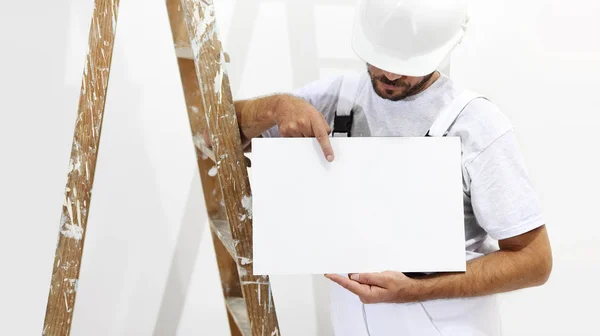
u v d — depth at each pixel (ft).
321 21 6.34
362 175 3.58
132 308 6.39
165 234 6.40
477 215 4.15
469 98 4.21
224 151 3.56
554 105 6.57
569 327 6.79
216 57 3.54
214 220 4.83
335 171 3.56
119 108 6.14
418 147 3.61
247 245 3.61
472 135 4.12
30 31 5.89
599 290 6.79
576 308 6.80
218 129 3.55
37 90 5.95
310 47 6.35
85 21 6.00
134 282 6.38
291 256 3.54
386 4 3.85
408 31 3.81
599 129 6.63
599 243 6.75
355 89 4.73
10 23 5.84
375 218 3.59
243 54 6.25
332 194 3.56
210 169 4.89
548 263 4.08
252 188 3.52
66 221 3.75
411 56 3.92
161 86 6.22
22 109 5.93
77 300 6.24
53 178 6.05
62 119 6.02
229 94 3.57
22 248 6.04
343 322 4.91
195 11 3.50
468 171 4.12
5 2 5.81
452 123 4.22
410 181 3.61
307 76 6.38
